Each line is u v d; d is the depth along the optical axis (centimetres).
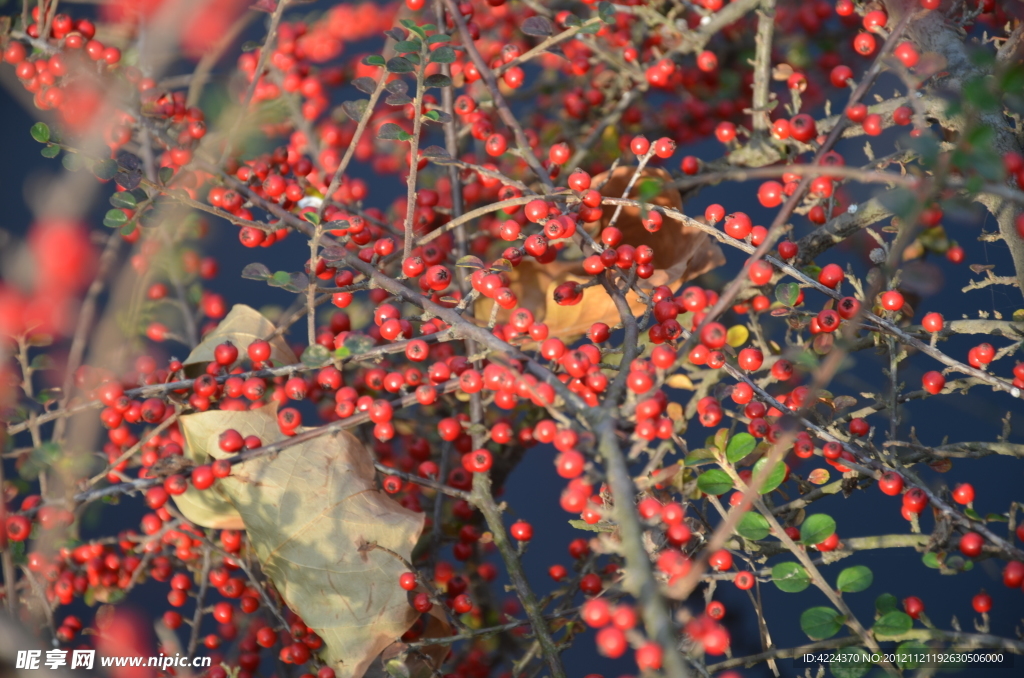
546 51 104
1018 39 100
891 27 104
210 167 102
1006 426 99
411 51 97
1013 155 98
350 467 99
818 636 94
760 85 109
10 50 105
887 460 98
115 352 106
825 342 99
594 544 94
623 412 91
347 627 97
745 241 99
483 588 109
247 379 98
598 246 99
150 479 97
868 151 103
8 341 100
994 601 104
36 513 98
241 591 104
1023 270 100
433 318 98
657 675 91
